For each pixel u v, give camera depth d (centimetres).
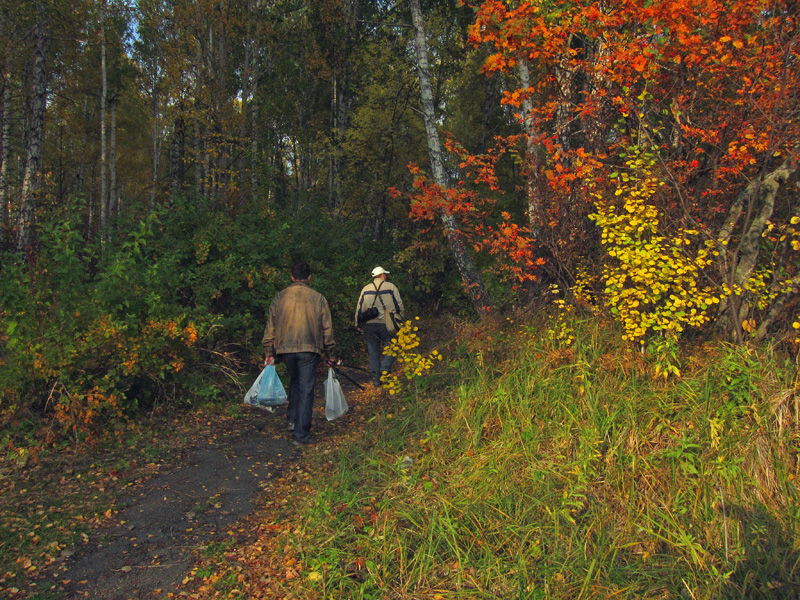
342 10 1764
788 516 280
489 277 849
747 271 379
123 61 2333
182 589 266
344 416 547
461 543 292
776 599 246
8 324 440
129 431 465
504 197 995
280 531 324
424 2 1661
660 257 356
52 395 438
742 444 305
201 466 418
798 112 369
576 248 506
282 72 2402
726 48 424
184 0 1739
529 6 491
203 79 1794
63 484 369
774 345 357
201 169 1842
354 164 1781
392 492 347
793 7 387
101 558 289
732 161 425
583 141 564
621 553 279
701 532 282
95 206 2611
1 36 1517
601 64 485
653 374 361
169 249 689
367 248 1301
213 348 625
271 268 737
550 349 425
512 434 361
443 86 2014
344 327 864
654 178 397
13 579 263
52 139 2559
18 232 1244
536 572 268
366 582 265
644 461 313
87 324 471
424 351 698
